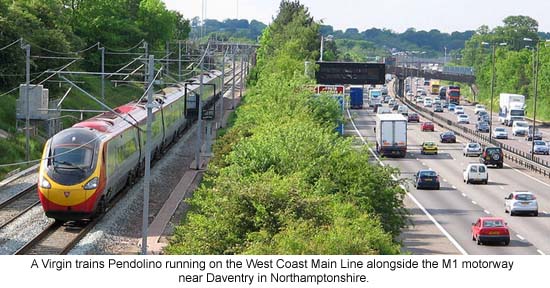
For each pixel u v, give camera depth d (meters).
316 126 90.06
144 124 87.44
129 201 72.56
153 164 96.62
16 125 108.44
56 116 112.38
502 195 93.62
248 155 61.09
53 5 156.75
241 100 196.25
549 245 64.44
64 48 133.25
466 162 125.94
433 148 134.62
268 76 149.88
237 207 42.28
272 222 41.53
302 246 35.00
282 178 55.00
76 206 61.38
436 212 80.56
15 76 121.88
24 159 97.38
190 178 89.00
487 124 183.25
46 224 62.22
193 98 99.00
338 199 54.81
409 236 67.88
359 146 81.50
